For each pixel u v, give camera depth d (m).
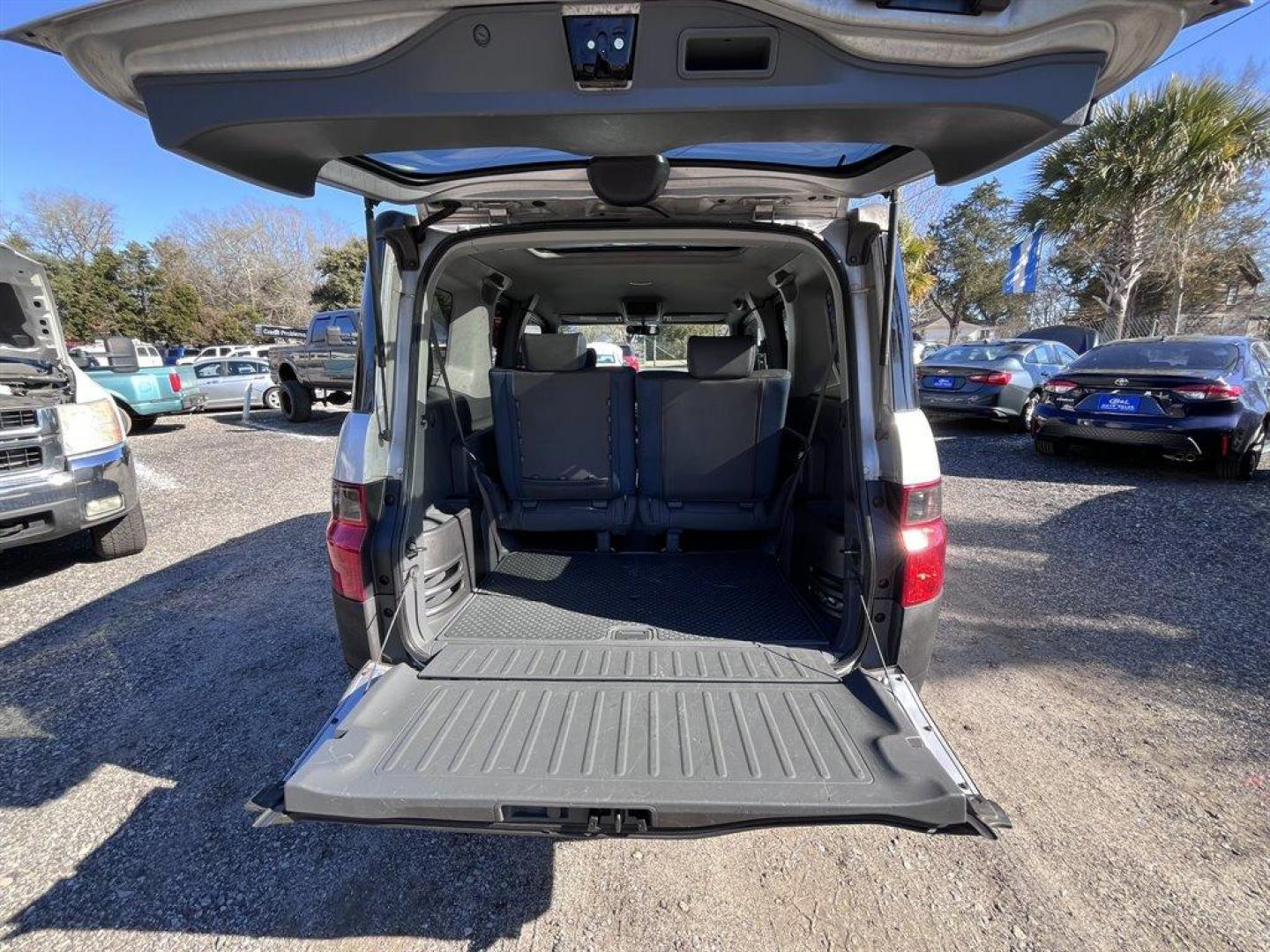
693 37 1.04
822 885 1.83
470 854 1.97
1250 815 2.04
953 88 1.07
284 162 1.30
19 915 1.75
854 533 1.96
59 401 4.00
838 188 2.06
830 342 2.50
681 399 2.84
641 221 2.01
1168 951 1.60
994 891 1.80
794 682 1.84
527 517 2.99
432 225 2.19
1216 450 5.79
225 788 2.25
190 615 3.64
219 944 1.67
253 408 15.52
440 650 2.05
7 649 3.26
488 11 1.03
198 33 1.05
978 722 2.54
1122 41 1.05
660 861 1.94
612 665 1.96
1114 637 3.20
